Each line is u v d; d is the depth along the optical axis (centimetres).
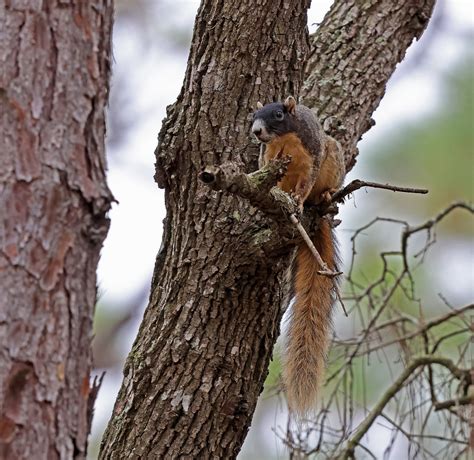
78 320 478
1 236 463
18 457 446
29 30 489
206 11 844
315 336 922
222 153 816
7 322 456
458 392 885
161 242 839
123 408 788
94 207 488
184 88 841
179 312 792
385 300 934
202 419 773
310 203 914
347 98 1003
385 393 905
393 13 1072
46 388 459
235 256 778
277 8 836
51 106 486
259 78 840
